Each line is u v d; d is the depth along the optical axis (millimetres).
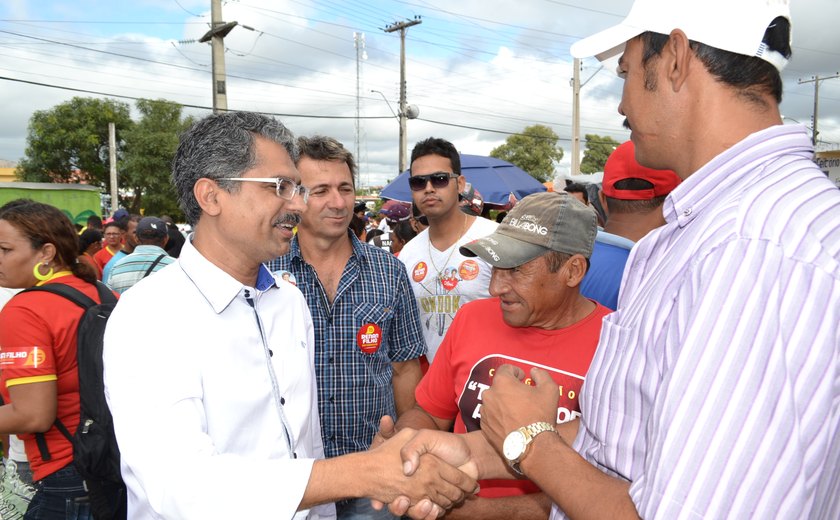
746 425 795
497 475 1608
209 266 1542
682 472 821
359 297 2529
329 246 2562
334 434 2453
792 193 882
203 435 1390
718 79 1019
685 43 1033
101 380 2078
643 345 1022
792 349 792
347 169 2576
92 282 2469
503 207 8594
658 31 1069
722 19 1005
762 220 868
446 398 2143
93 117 33188
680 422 840
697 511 804
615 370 1103
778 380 789
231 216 1527
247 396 1525
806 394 785
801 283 805
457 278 3203
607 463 1100
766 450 784
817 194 879
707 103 1031
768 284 822
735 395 807
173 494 1271
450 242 3326
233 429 1495
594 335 1881
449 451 1560
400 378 2838
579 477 1052
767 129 974
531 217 1823
